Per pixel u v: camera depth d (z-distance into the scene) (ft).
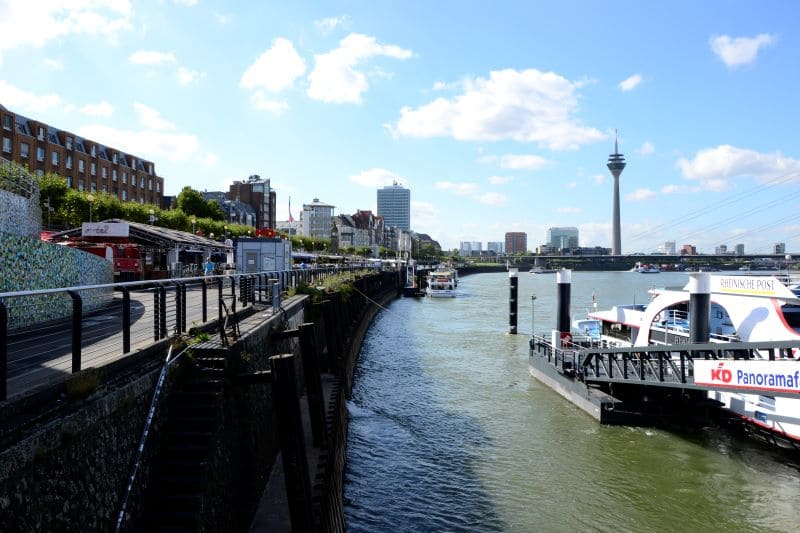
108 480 23.06
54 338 39.24
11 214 65.77
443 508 50.26
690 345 59.88
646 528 46.42
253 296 66.33
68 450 20.39
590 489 53.26
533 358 98.12
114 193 281.54
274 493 40.45
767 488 52.70
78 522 20.62
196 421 29.37
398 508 50.26
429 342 136.67
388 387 91.04
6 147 207.62
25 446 17.81
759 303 64.64
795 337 59.31
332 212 643.86
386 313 207.00
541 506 50.34
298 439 31.91
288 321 65.05
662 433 67.10
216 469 29.63
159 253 121.39
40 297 46.91
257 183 488.02
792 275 76.38
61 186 163.32
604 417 70.18
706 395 67.62
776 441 59.62
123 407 24.94
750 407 62.39
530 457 60.85
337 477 48.57
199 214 275.39
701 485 53.47
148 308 63.87
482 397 84.28
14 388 23.98
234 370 35.81
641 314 85.66
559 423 71.31
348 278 156.66
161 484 26.71
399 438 67.15
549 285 423.23
